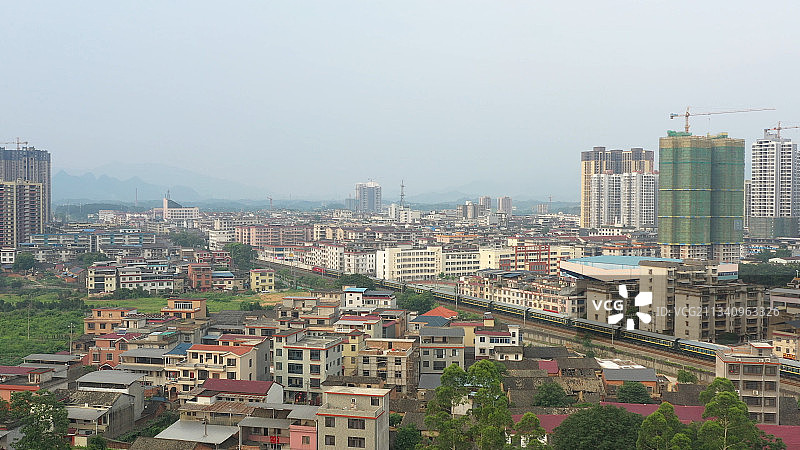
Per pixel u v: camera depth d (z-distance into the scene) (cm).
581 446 10669
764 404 13112
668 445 9906
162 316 19900
